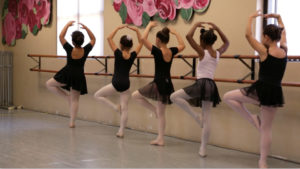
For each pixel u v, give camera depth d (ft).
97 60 19.61
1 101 26.71
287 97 12.44
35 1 24.23
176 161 12.32
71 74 17.94
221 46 13.58
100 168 11.33
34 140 15.39
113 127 18.95
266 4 13.26
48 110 24.02
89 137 16.20
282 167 11.72
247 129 13.61
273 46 10.92
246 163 12.18
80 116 21.63
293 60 12.21
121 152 13.48
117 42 19.02
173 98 13.10
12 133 16.93
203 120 12.92
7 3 26.99
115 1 18.95
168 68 14.32
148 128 17.57
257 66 13.20
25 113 23.84
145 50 17.44
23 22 25.52
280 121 12.66
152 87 14.39
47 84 18.38
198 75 12.82
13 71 26.99
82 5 21.47
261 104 10.96
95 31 20.71
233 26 13.94
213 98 12.48
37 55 22.95
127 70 16.17
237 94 11.71
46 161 12.05
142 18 17.38
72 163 11.85
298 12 12.51
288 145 12.46
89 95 20.95
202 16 14.99
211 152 13.65
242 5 13.64
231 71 14.10
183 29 15.74
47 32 23.58
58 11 22.91
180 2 15.62
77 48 17.88
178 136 16.17
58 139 15.67
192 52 15.39
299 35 12.53
